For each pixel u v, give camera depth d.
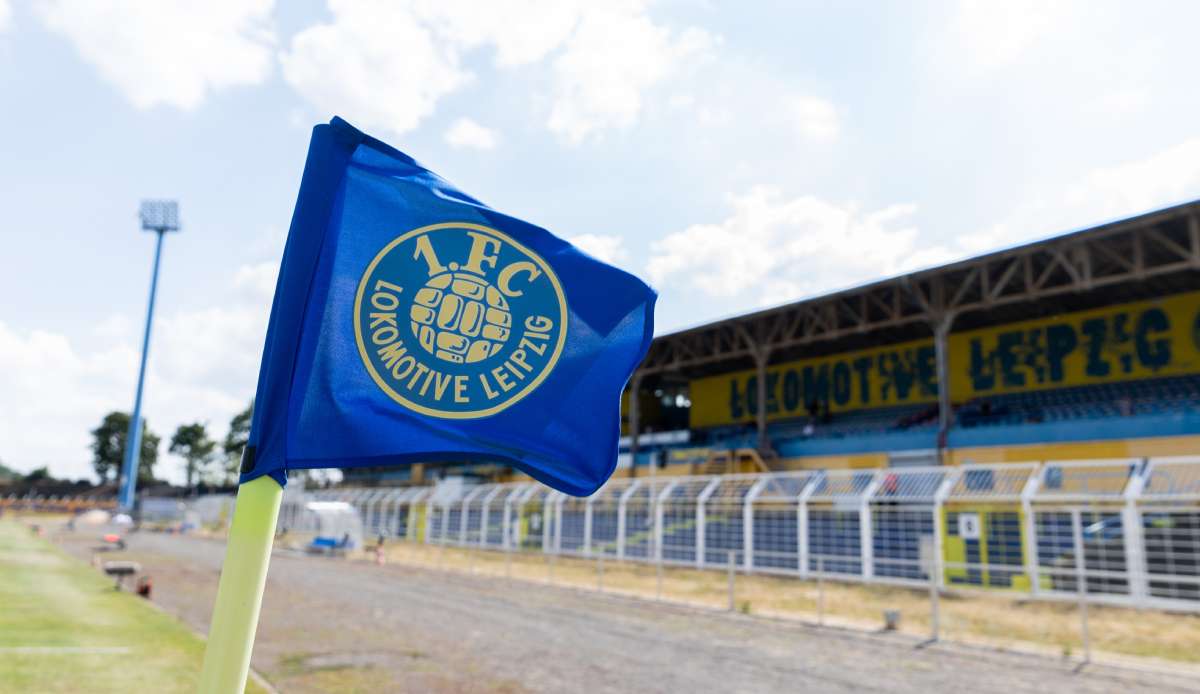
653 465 37.41
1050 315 33.06
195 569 25.70
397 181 2.74
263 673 9.65
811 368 42.03
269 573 24.72
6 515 88.12
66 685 7.60
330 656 10.93
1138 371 30.28
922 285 30.66
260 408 2.32
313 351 2.52
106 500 106.81
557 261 2.93
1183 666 11.43
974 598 18.80
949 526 21.08
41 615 12.40
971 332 35.62
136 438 72.12
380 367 2.59
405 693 8.79
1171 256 26.84
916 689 9.74
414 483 56.41
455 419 2.65
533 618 15.79
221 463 117.56
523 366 2.78
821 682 10.07
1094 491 18.67
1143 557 17.03
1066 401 31.22
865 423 37.47
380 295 2.63
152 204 75.88
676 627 14.92
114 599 15.70
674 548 28.06
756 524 25.66
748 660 11.54
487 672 10.19
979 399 34.53
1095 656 12.14
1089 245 25.50
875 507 22.56
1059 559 18.58
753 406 44.78
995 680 10.34
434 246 2.74
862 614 16.88
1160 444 23.42
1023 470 20.44
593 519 31.55
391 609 16.62
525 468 2.75
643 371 42.44
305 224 2.53
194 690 7.79
